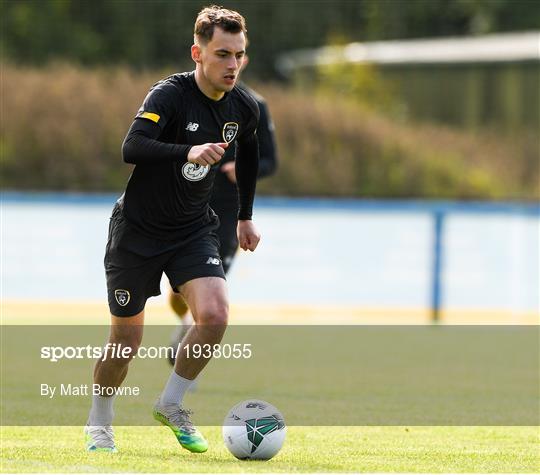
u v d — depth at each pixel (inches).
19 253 2352.4
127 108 3225.9
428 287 2546.8
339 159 3250.5
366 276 2576.3
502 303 2479.1
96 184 3085.6
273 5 4446.4
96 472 686.5
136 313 807.1
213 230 817.5
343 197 3198.8
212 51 765.3
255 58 4419.3
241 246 878.4
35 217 2358.5
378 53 4168.3
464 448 872.3
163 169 778.8
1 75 3257.9
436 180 3319.4
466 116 3976.4
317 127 3321.9
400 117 3873.0
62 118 3159.5
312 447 860.0
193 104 780.0
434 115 4010.8
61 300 2284.7
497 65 3932.1
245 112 808.3
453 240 2618.1
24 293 2349.9
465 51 4069.9
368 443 889.5
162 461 746.8
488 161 3521.2
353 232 2561.5
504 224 2568.9
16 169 3073.3
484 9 4950.8
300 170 3201.3
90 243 2373.3
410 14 4702.3
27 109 3154.5
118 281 800.3
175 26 4143.7
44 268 2359.7
